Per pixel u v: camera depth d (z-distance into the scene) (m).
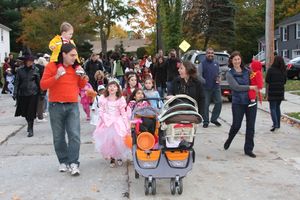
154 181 6.38
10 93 23.66
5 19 61.06
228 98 17.98
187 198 6.25
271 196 6.34
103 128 7.70
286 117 12.90
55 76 6.99
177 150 6.45
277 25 62.00
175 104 6.62
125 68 23.05
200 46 47.12
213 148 9.32
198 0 45.16
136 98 8.60
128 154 7.80
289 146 9.48
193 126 6.47
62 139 7.50
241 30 60.62
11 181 7.08
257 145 9.58
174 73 15.51
